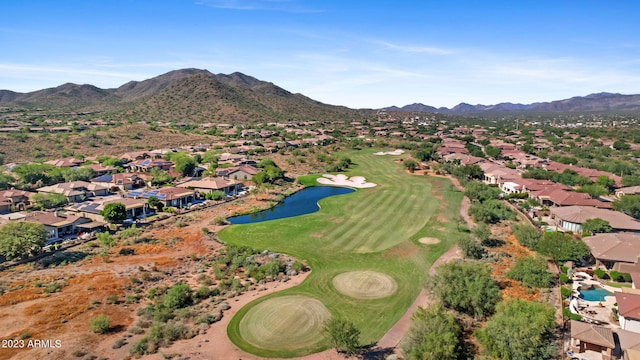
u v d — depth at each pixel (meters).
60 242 75.00
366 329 45.06
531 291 53.41
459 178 132.88
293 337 43.44
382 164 169.38
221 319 47.47
